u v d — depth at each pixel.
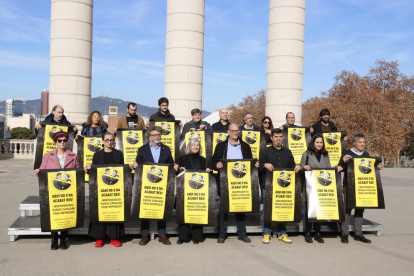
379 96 40.22
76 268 5.40
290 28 16.36
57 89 15.92
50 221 6.14
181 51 15.62
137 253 6.20
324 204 7.00
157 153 6.93
